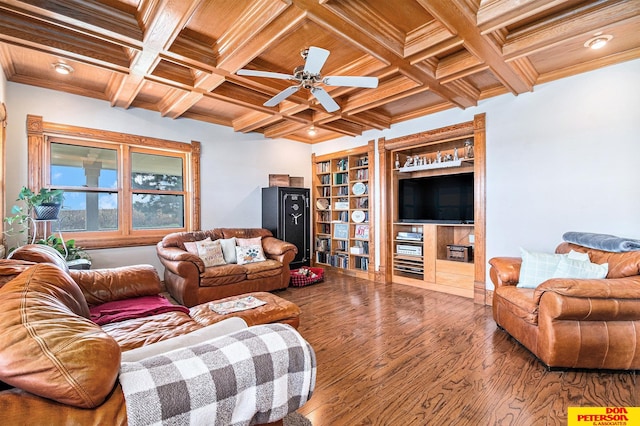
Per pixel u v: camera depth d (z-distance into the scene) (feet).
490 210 12.25
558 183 10.54
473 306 12.26
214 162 16.06
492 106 12.11
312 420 5.60
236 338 3.65
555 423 5.51
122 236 13.25
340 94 11.73
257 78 10.32
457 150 15.03
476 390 6.53
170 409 2.76
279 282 14.39
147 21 7.41
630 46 8.82
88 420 2.44
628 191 9.20
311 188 20.58
